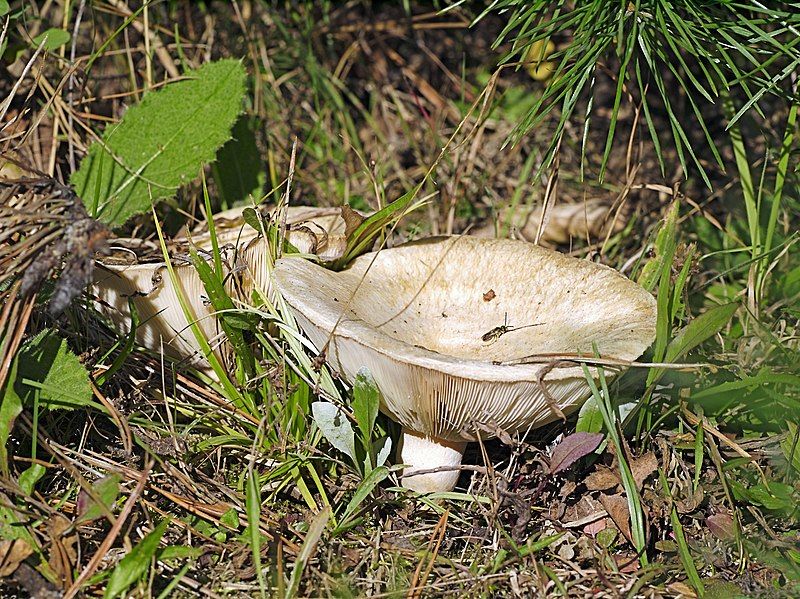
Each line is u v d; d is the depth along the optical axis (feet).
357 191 3.27
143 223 2.97
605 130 3.31
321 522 2.53
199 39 3.33
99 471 2.60
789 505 2.65
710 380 2.78
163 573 2.54
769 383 2.76
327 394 2.67
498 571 2.57
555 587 2.56
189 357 2.75
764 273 2.90
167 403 2.70
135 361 2.74
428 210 3.20
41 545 2.52
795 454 2.68
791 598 2.56
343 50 3.47
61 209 2.56
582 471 2.66
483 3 3.42
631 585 2.57
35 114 3.04
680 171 3.19
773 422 2.75
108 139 2.92
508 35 3.41
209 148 2.89
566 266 2.73
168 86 2.93
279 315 2.72
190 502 2.60
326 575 2.54
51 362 2.61
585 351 2.58
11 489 2.53
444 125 3.42
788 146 2.86
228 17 3.36
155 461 2.63
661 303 2.64
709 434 2.70
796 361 2.80
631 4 2.73
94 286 2.71
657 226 2.91
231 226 2.90
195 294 2.71
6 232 2.55
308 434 2.68
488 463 2.61
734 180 3.03
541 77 3.35
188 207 3.04
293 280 2.63
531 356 2.56
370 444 2.62
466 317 2.71
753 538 2.63
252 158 3.03
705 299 2.99
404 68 3.47
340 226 2.87
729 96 2.91
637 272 2.99
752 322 2.86
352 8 3.49
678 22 2.67
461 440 2.63
